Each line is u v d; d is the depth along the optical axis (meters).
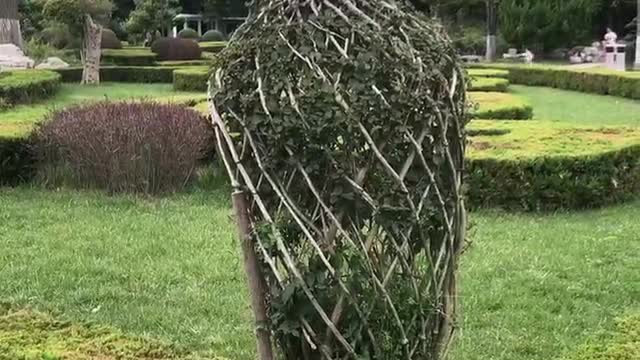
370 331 2.88
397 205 2.85
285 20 2.94
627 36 38.28
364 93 2.80
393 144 2.85
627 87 20.23
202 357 4.30
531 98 20.33
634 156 8.81
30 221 7.66
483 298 5.46
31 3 31.52
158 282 5.86
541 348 4.69
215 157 9.59
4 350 4.08
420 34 3.03
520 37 34.53
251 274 2.96
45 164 9.38
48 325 4.58
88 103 10.29
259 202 2.87
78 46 30.20
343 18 2.89
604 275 6.01
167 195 8.86
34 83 17.58
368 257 2.85
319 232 2.83
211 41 42.53
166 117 9.10
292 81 2.84
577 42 35.22
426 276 3.01
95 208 8.18
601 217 8.00
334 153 2.79
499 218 7.94
